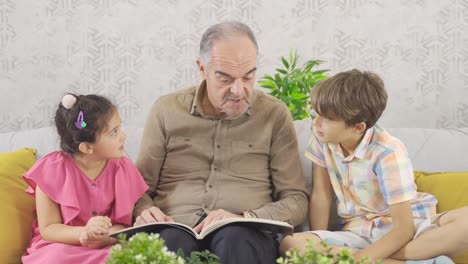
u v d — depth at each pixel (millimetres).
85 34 2457
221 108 1753
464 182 1831
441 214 1628
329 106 1655
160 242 1009
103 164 1803
